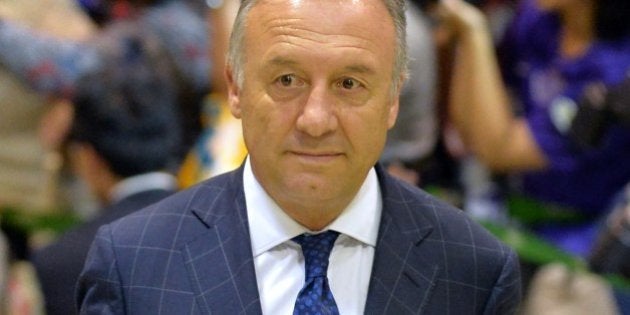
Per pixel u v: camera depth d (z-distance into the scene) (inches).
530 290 167.5
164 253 97.2
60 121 184.2
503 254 100.8
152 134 152.0
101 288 96.7
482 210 192.9
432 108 176.1
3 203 189.3
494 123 178.4
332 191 91.8
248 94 92.1
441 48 181.2
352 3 90.0
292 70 89.5
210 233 98.2
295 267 97.3
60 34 189.6
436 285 98.3
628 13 179.6
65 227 188.2
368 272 98.3
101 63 163.0
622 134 175.9
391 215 100.0
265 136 91.2
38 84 185.0
